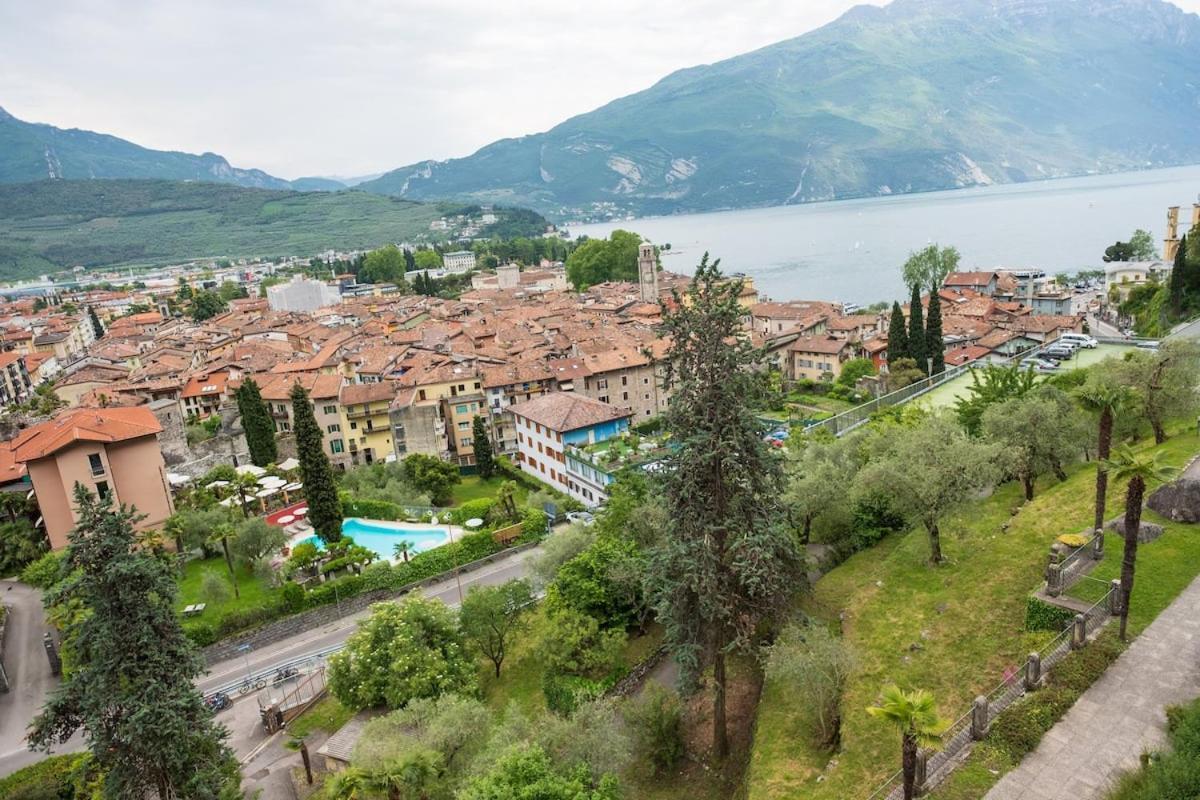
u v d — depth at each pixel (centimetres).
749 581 3491
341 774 3609
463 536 7606
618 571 5038
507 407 10925
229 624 6381
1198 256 11231
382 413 10656
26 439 7975
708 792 3675
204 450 10006
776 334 13912
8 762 5075
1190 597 3441
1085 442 5241
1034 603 3594
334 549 7250
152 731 3616
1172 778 2350
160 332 19900
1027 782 2664
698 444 3525
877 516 5522
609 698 4419
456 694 4359
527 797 2897
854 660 3494
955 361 11606
